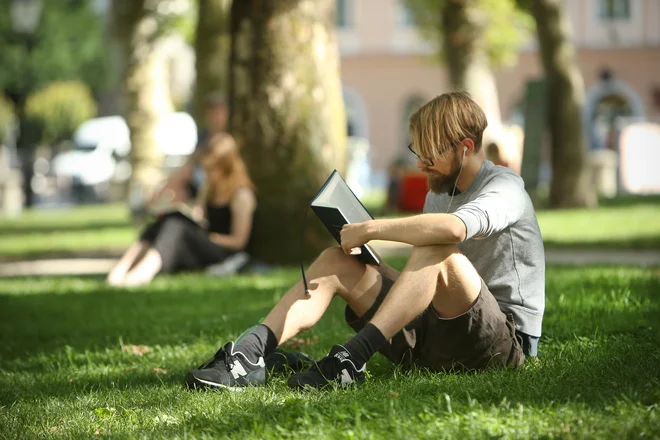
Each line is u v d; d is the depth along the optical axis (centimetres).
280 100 1761
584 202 3509
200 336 1037
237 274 1662
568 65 3500
